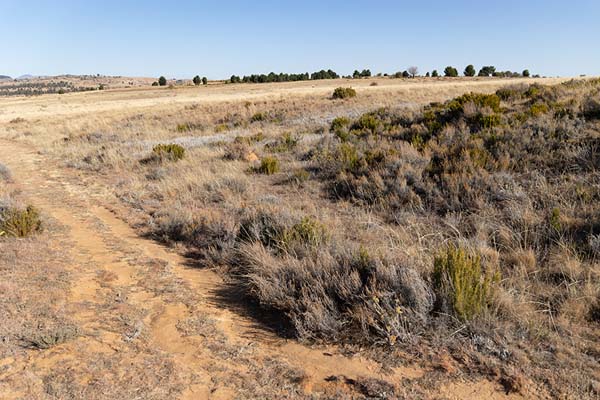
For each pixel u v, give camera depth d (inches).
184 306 198.1
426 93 1215.6
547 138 373.7
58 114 1686.8
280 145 620.4
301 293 192.1
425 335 160.7
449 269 178.9
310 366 148.9
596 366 137.6
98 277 230.7
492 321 161.6
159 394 133.5
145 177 528.4
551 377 134.2
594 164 309.7
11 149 872.3
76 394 132.0
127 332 172.6
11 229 293.0
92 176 557.3
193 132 970.1
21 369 144.9
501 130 414.9
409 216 301.1
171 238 307.7
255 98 1694.1
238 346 163.0
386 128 589.0
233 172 473.4
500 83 1610.5
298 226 265.0
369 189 361.7
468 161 353.1
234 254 259.3
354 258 211.8
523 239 239.1
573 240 227.1
